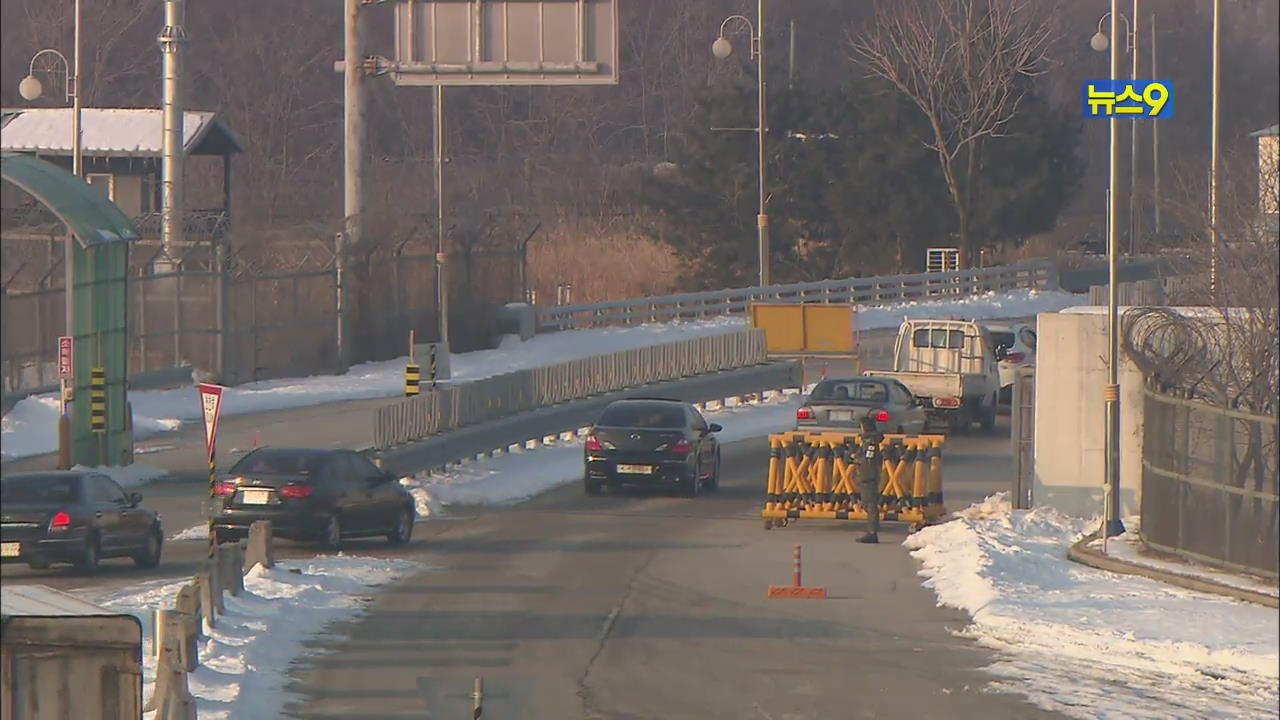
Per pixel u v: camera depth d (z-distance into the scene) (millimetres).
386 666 75562
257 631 81188
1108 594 94312
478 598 93438
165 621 62812
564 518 126250
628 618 88188
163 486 138625
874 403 149375
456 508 131125
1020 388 124375
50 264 161750
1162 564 101562
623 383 176125
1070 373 121688
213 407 96688
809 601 93875
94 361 142250
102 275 142875
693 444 137000
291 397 198000
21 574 98812
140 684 52719
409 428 136750
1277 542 94688
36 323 160125
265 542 98938
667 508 132250
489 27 181000
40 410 153375
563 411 162125
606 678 74000
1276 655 78562
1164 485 104375
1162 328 109750
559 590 96312
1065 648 81875
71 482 97438
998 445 168750
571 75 180375
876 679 74812
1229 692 73438
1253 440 97750
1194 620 86812
